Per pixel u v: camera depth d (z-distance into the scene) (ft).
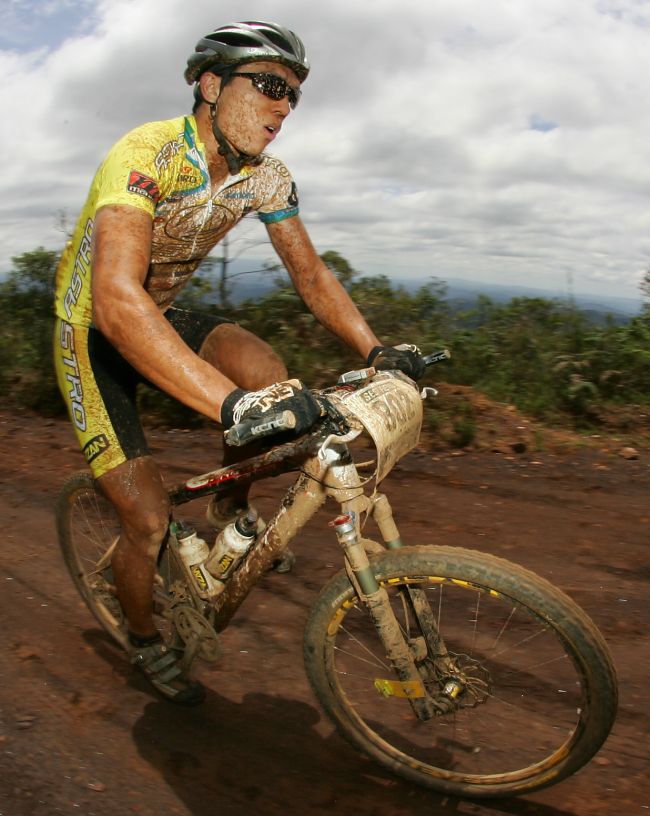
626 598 9.38
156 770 6.53
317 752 6.82
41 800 6.09
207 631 6.99
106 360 6.93
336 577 6.28
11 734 6.94
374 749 6.50
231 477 6.63
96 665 8.24
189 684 7.43
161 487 6.98
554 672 7.72
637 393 19.44
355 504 6.05
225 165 6.82
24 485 14.23
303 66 6.40
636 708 7.15
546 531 11.63
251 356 7.52
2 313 23.48
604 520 12.07
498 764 6.44
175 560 7.23
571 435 17.25
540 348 21.74
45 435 17.87
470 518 12.21
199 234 7.11
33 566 10.72
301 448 5.85
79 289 6.81
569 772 5.76
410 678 6.16
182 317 8.16
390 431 5.88
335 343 20.88
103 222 6.01
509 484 13.92
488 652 8.07
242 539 6.86
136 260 5.93
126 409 7.00
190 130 6.57
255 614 9.19
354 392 6.01
